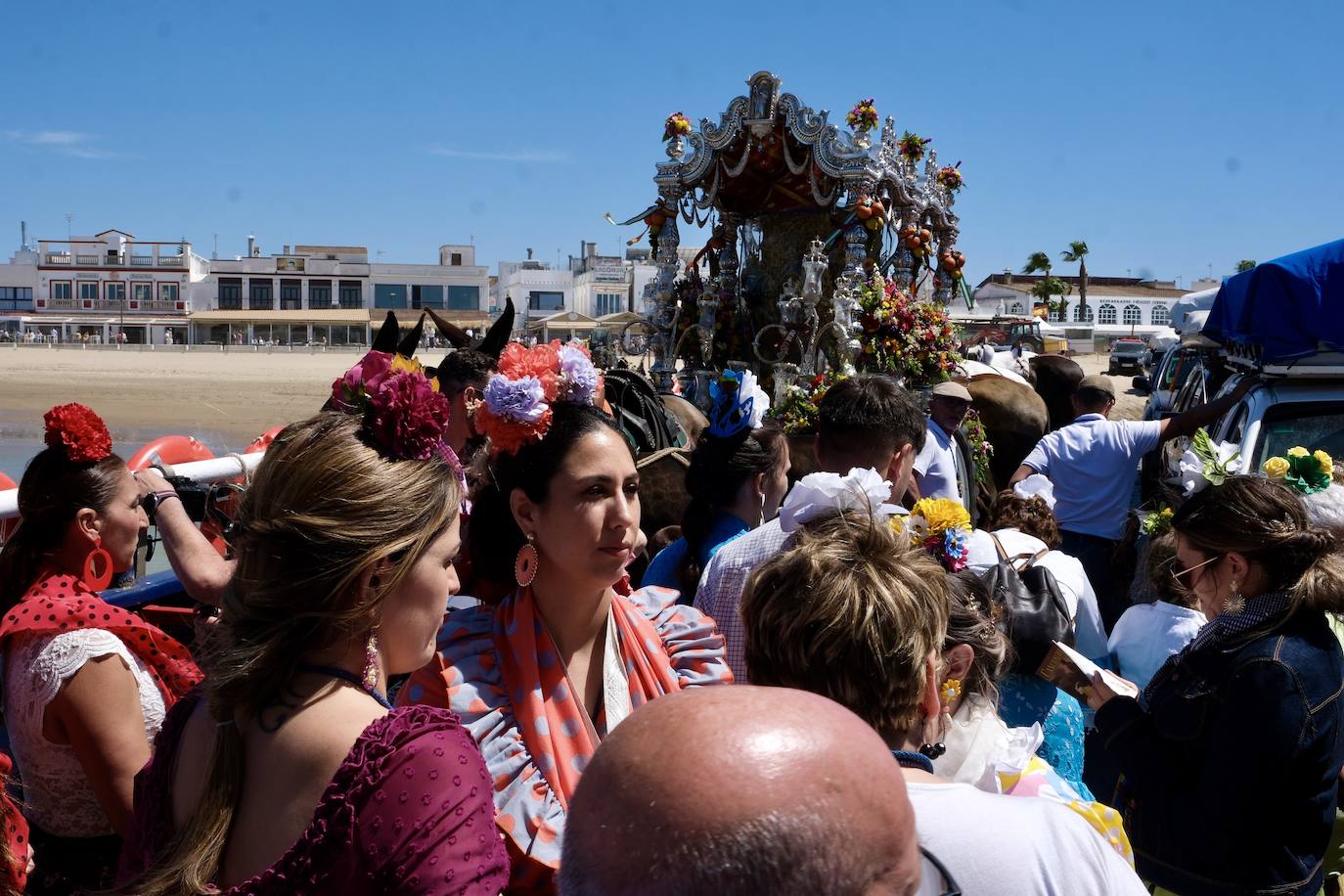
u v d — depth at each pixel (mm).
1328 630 2625
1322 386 5719
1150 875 2674
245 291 84500
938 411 5883
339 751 1564
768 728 1047
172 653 2568
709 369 8961
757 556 2916
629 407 5828
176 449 4566
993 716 2203
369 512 1637
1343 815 3096
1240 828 2512
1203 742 2594
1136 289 88125
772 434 3514
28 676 2393
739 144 8469
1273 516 2635
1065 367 10359
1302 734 2484
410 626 1734
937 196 9039
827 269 8641
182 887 1514
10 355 50656
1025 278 85438
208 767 1610
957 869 1504
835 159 7871
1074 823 1603
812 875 976
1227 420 6047
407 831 1508
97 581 2652
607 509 2236
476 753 1646
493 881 1568
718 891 961
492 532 2387
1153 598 3686
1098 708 2744
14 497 3420
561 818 2029
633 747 1062
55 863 2508
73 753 2449
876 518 2029
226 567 2969
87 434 2633
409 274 86250
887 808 1045
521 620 2230
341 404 1868
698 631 2486
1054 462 6082
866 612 1757
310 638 1626
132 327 81875
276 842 1537
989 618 2379
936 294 9664
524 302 90375
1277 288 5523
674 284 8984
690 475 3520
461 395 3768
